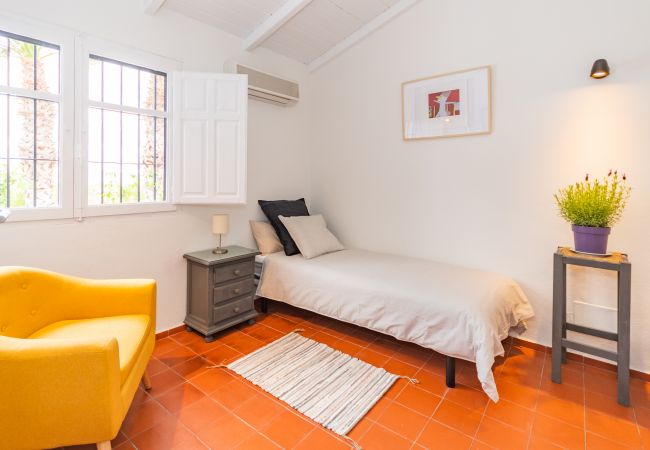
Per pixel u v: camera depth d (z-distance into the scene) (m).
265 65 3.39
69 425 1.28
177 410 1.84
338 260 3.02
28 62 2.07
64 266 2.20
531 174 2.55
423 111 3.03
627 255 2.21
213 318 2.70
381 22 3.16
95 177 2.39
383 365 2.34
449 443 1.64
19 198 2.08
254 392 2.01
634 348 2.25
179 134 2.67
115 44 2.35
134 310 1.93
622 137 2.22
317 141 3.87
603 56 2.25
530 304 2.60
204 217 2.98
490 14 2.67
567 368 2.32
